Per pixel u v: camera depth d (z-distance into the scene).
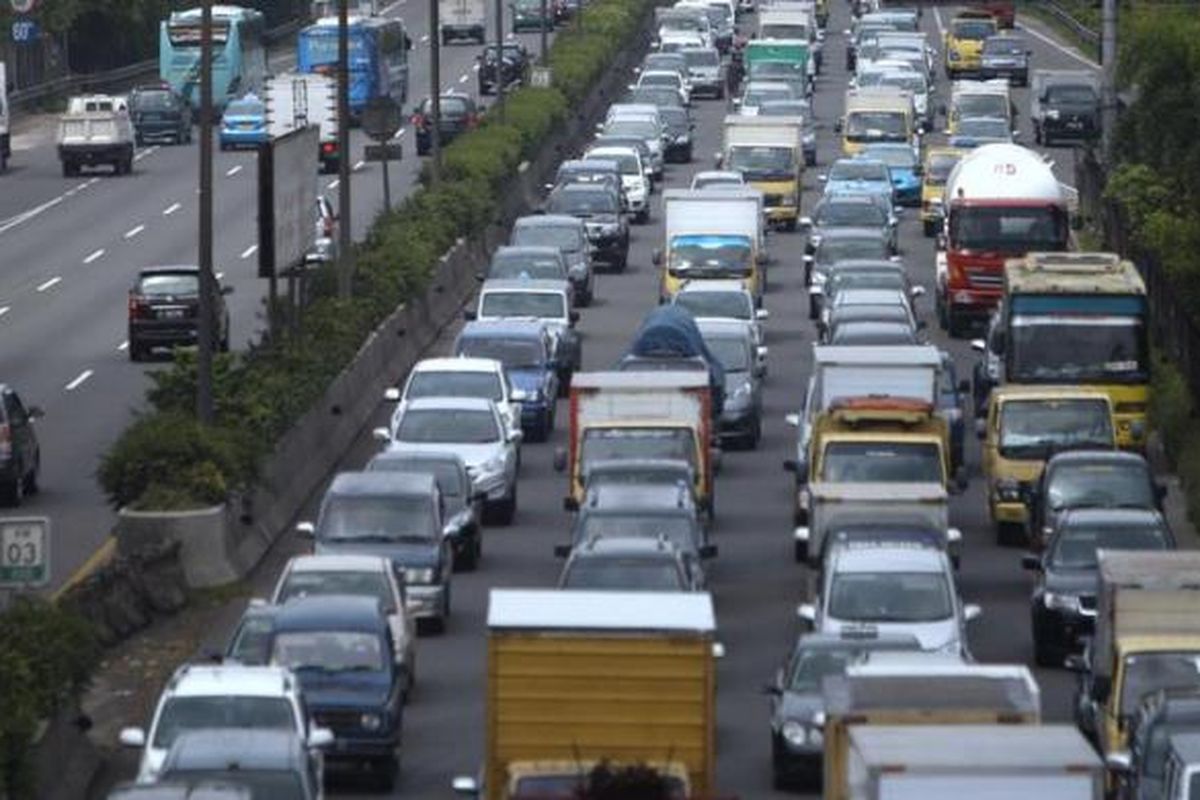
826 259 180.25
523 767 66.69
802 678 84.12
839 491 105.56
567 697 73.00
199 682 76.94
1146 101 177.62
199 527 109.56
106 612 100.69
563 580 95.75
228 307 178.25
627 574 95.44
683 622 73.12
